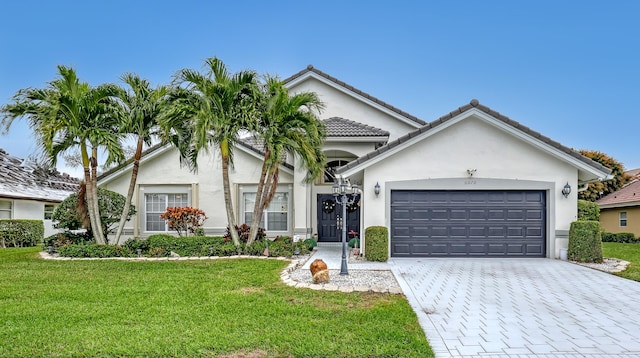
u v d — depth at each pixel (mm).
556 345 5266
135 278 9117
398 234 12945
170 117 11750
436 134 12828
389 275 9891
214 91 11891
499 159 12703
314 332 5504
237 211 16578
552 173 12648
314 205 17109
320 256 13289
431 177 12781
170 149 16750
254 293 7715
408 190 12953
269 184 13297
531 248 12750
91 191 13312
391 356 4797
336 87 17922
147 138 14000
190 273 9711
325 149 15805
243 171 16688
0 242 17422
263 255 12508
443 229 12883
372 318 6133
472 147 12758
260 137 12266
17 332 5465
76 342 5105
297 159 15734
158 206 16938
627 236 21547
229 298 7285
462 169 12750
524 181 12633
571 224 12219
